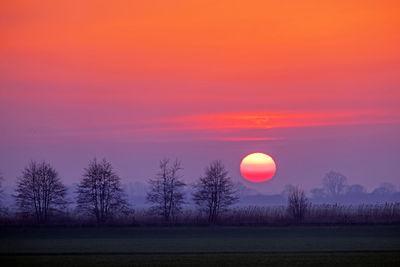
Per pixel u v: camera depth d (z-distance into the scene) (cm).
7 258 7312
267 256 7356
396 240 9369
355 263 6700
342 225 12169
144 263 6788
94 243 9344
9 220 13650
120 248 8475
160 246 8750
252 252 7812
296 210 13350
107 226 12756
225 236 10525
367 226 11900
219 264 6681
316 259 7031
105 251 8081
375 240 9381
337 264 6625
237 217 13725
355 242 9044
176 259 7125
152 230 11956
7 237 10644
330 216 13525
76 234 11219
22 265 6694
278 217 13550
